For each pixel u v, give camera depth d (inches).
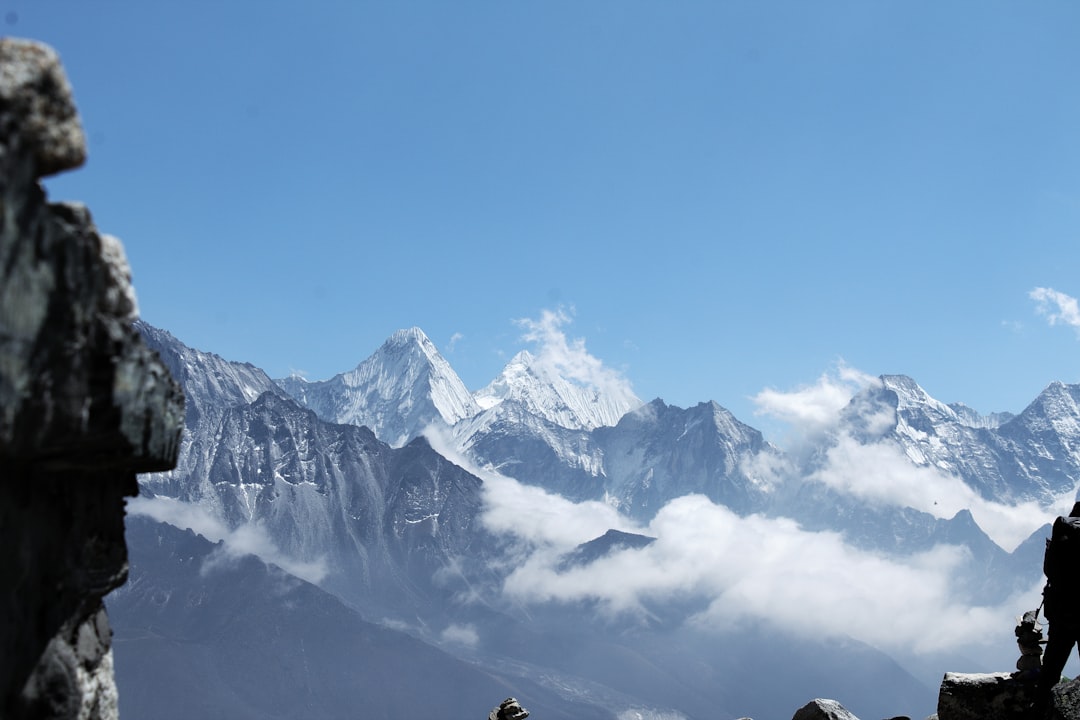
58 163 462.6
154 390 547.2
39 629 543.8
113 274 533.6
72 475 569.3
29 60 440.8
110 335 499.5
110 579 617.0
